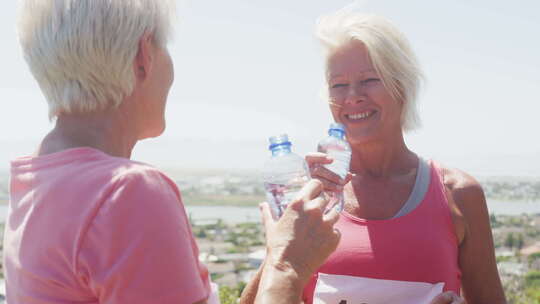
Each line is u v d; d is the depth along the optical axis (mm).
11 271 1043
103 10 1014
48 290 956
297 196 1193
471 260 1861
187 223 1032
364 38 1817
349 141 1898
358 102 1850
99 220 916
